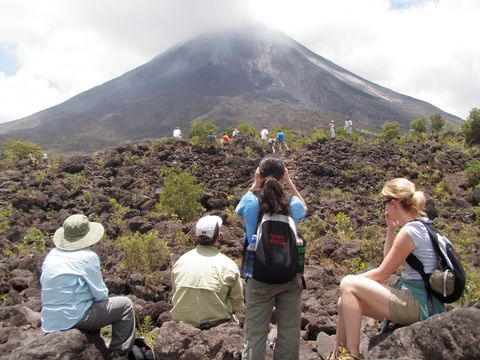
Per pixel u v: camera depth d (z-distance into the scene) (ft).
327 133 113.39
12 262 31.45
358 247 35.47
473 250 38.60
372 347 13.21
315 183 64.23
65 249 15.07
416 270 13.03
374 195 60.29
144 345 16.34
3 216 47.83
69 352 13.61
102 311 15.06
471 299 23.27
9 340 17.57
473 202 56.08
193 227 38.52
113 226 41.81
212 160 72.79
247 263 13.60
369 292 13.23
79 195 56.29
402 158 72.18
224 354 14.74
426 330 12.05
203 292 16.57
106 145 643.86
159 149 77.30
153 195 54.03
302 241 13.80
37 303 23.04
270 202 13.55
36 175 65.67
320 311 21.34
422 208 13.78
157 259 29.45
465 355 11.32
